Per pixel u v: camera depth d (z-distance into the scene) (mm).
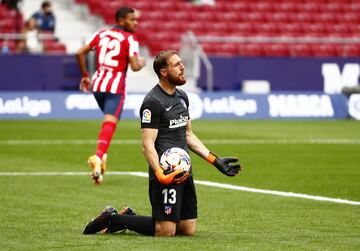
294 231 29297
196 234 28469
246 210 34156
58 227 29875
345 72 93000
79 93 82875
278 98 86750
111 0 98375
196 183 42406
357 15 105625
